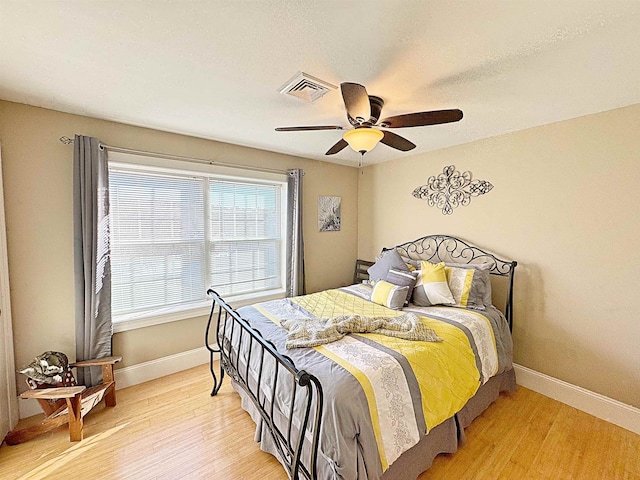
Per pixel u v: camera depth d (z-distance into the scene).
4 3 1.09
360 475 1.26
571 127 2.27
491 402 2.24
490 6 1.11
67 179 2.25
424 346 1.77
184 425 2.07
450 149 3.09
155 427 2.05
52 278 2.21
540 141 2.44
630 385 2.06
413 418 1.49
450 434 1.76
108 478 1.64
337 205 4.03
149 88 1.84
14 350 2.07
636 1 1.07
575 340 2.30
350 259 4.22
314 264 3.84
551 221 2.40
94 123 2.34
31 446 1.86
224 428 2.04
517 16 1.16
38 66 1.58
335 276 4.07
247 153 3.19
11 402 2.00
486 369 2.04
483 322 2.22
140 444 1.89
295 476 1.31
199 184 3.03
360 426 1.30
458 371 1.80
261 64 1.55
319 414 1.21
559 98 1.92
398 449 1.40
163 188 2.81
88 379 2.29
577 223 2.26
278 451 1.61
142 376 2.66
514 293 2.64
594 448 1.87
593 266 2.20
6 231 2.02
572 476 1.66
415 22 1.21
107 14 1.17
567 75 1.63
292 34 1.29
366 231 4.14
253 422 2.11
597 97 1.90
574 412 2.24
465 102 1.99
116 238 2.58
